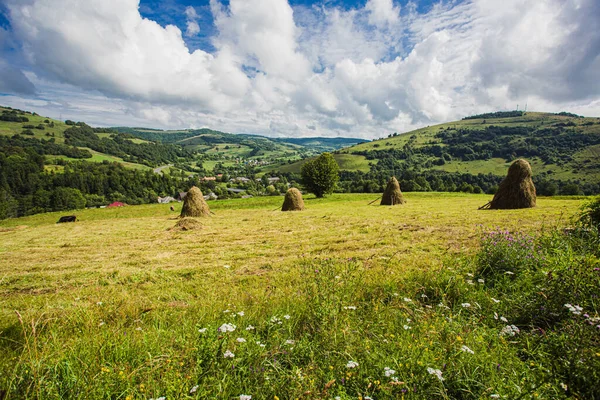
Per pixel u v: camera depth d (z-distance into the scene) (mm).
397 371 2670
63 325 4539
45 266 9836
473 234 11180
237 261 9508
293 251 10531
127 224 21797
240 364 2844
